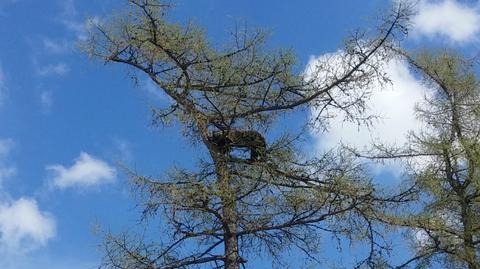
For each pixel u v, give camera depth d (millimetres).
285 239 9547
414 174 11703
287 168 9695
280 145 9672
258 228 9453
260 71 9609
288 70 9602
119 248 9016
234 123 9977
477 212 12156
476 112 12844
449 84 13102
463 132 12828
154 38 9289
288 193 9445
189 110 9750
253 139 10055
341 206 9430
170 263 9242
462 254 11492
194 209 9203
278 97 9883
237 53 9539
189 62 9461
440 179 12062
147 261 9117
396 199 10062
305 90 9844
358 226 9609
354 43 9602
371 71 9625
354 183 9477
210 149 9781
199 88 9750
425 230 11180
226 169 9625
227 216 9391
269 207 9453
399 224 9992
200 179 9500
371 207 9680
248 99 9953
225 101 9867
